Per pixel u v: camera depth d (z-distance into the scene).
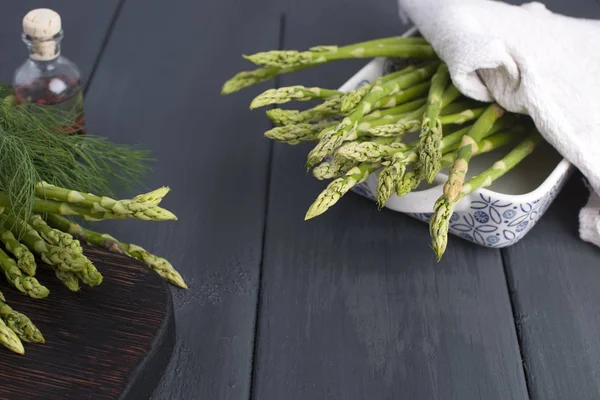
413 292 0.86
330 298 0.85
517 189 0.90
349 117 0.85
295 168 0.95
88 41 1.06
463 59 0.86
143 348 0.77
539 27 0.90
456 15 0.89
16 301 0.79
